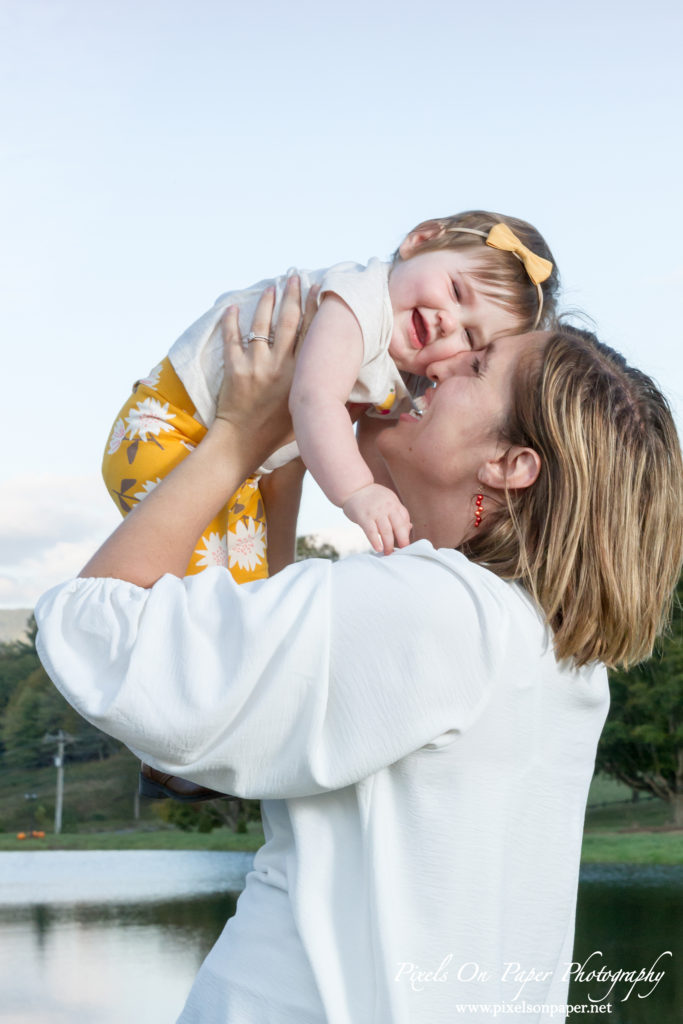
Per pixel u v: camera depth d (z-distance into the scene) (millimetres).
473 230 2287
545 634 1336
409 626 1217
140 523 1562
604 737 37375
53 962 13000
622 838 32438
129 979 12000
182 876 25531
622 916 16359
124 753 57812
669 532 1485
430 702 1205
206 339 2078
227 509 2041
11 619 109000
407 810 1236
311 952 1194
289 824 1312
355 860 1245
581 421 1400
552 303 2377
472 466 1517
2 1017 10133
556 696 1345
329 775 1199
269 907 1281
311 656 1205
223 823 44125
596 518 1371
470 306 2213
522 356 1520
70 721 59250
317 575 1261
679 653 36156
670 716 36188
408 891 1216
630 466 1405
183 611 1275
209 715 1190
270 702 1203
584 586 1350
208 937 14867
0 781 55031
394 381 2084
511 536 1415
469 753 1248
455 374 1595
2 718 59625
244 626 1220
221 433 1738
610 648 1383
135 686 1230
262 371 1790
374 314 1995
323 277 2076
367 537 1632
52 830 47438
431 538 1651
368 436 2119
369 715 1201
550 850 1345
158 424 2088
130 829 46219
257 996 1216
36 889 22062
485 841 1248
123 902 19234
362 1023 1174
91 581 1411
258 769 1227
